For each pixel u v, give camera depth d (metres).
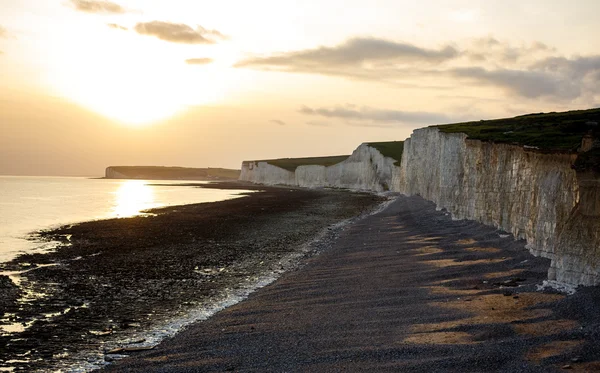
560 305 14.80
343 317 16.59
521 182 27.53
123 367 13.17
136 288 22.91
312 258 31.25
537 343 12.16
